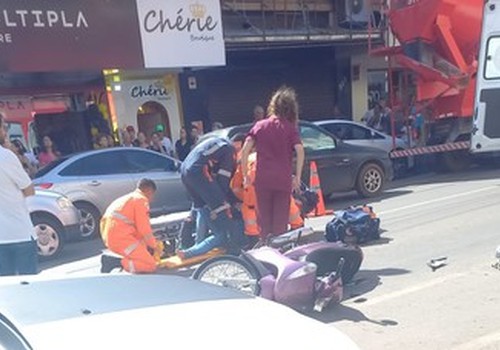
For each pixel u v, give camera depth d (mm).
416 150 14156
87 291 2330
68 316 1987
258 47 16969
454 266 6664
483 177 13430
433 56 13586
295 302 5473
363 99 20578
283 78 19359
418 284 6180
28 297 2205
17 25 13070
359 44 18578
